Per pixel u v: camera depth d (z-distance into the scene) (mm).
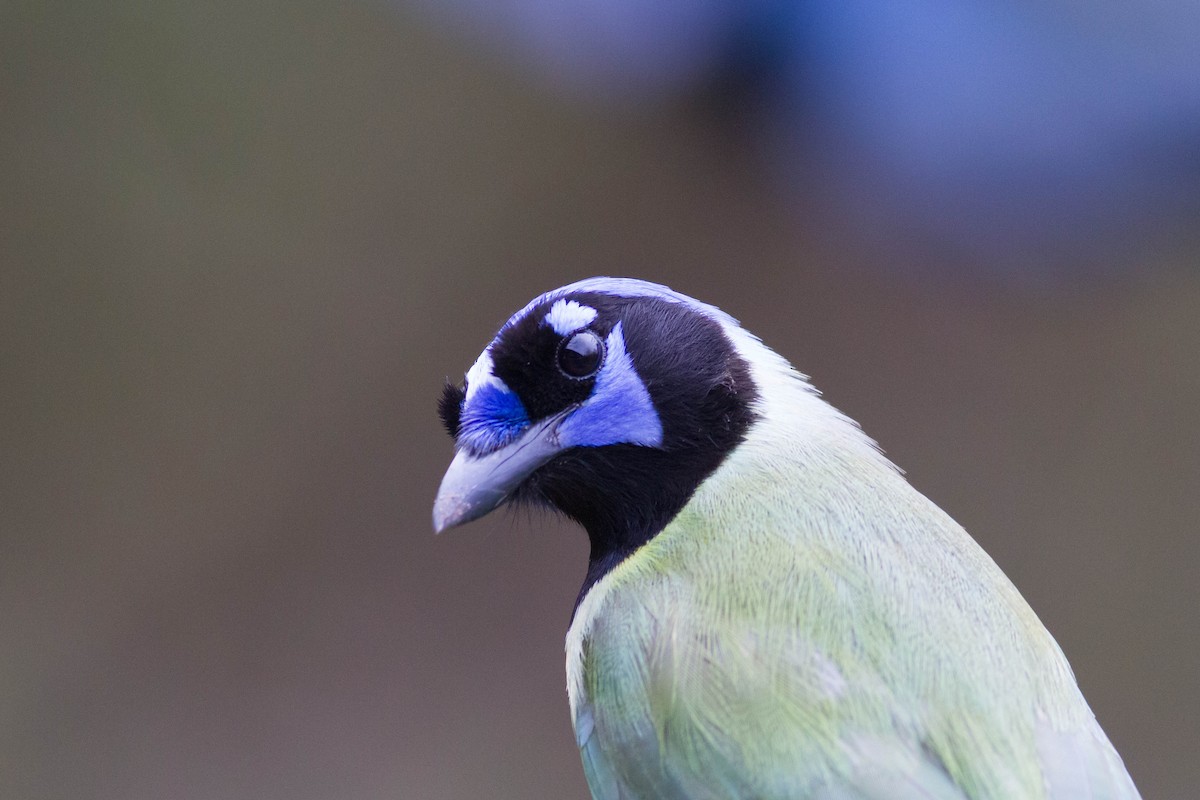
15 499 15461
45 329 15695
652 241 15523
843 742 6156
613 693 6754
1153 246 13492
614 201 15500
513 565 15820
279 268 16047
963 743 6117
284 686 15312
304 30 15484
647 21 13750
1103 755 6309
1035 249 14141
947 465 15938
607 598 7109
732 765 6289
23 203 15539
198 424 15938
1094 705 16094
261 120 15734
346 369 16109
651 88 14406
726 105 14039
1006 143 12219
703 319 7645
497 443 7594
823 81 13000
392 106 15664
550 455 7516
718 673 6453
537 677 15422
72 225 15656
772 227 15039
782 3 12914
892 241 14719
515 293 16016
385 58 15484
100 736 14961
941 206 13594
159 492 15734
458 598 15664
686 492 7383
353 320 16125
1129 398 15875
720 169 14914
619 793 6707
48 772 14820
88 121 15500
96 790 14766
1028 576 16141
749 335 7898
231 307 15977
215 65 15469
